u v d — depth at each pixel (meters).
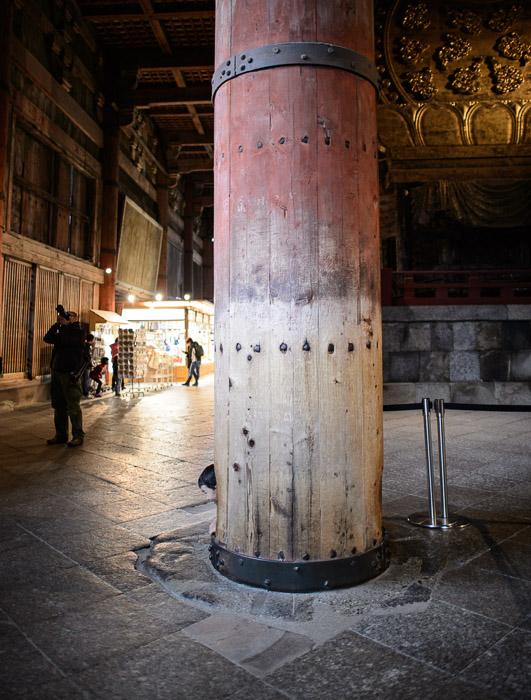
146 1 15.36
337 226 2.51
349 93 2.57
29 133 13.12
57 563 2.90
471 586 2.54
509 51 14.47
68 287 15.01
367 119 2.69
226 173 2.68
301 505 2.45
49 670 1.90
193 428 8.09
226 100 2.69
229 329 2.64
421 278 17.28
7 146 11.79
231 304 2.63
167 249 27.94
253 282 2.53
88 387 13.42
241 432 2.57
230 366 2.63
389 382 10.33
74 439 6.56
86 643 2.09
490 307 10.15
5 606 2.40
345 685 1.81
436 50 14.72
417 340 10.38
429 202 16.61
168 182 25.94
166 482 4.72
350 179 2.56
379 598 2.41
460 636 2.10
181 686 1.81
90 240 16.95
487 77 14.85
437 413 3.55
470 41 14.55
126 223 19.95
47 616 2.31
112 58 18.03
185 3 15.82
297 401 2.44
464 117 15.33
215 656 1.99
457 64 14.80
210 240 39.28
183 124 24.47
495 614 2.27
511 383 9.96
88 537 3.31
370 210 2.69
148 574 2.77
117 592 2.55
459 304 10.47
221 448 2.71
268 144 2.51
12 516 3.74
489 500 4.04
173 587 2.55
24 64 12.28
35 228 13.60
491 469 5.06
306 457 2.45
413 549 3.02
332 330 2.48
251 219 2.54
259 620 2.25
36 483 4.68
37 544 3.19
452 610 2.31
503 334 10.22
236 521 2.61
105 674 1.88
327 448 2.47
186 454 6.03
